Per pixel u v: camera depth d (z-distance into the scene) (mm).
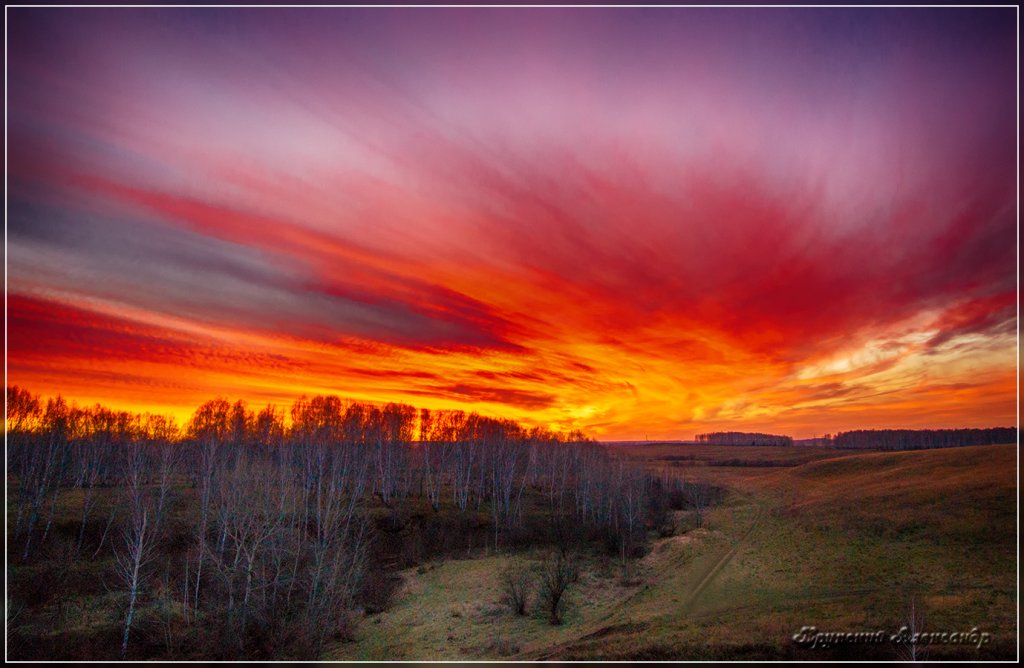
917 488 88125
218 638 46500
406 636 49500
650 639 40250
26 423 87812
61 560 60125
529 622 51531
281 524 61219
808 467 151500
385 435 122625
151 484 87438
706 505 114812
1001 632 34594
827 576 54938
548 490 124188
